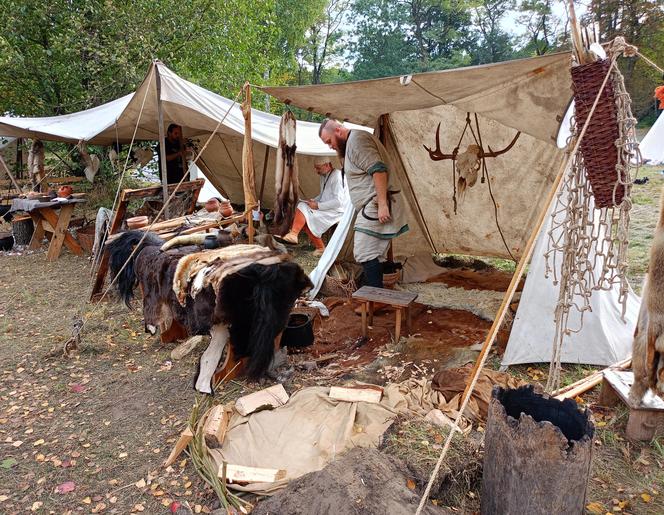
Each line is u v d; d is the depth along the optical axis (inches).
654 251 93.3
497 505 78.7
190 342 157.8
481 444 99.4
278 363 139.1
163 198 217.8
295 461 99.7
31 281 230.5
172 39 425.7
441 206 224.2
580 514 75.0
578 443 71.4
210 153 338.3
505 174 203.8
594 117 84.5
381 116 193.8
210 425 108.3
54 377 141.2
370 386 120.0
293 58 998.4
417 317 179.9
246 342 127.0
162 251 149.1
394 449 97.0
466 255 259.8
